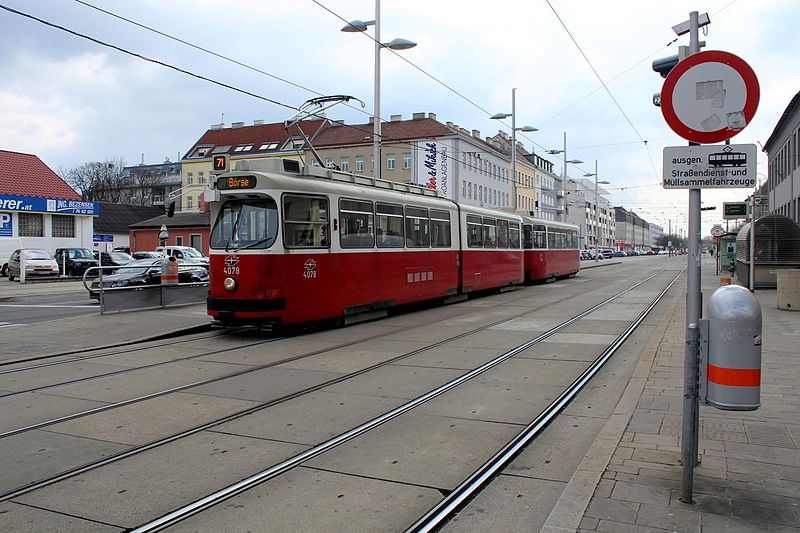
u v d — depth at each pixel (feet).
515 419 22.21
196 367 31.78
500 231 79.61
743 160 13.94
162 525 13.85
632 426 19.63
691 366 13.82
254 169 43.01
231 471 17.20
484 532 13.46
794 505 13.55
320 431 20.88
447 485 16.08
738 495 14.10
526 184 292.61
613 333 42.63
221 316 41.39
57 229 152.46
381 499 15.20
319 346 38.19
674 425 19.67
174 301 57.36
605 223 467.93
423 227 58.95
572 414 23.16
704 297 71.26
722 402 13.58
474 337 41.42
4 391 26.58
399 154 214.28
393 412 23.13
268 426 21.47
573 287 93.50
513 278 84.07
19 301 72.13
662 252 609.83
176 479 16.62
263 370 30.94
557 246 110.73
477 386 27.37
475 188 225.97
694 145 14.26
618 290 85.25
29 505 14.96
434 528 13.61
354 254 47.78
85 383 28.12
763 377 26.35
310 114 61.67
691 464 13.69
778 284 53.98
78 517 14.28
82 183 303.07
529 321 49.73
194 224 215.51
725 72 14.16
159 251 134.72
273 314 40.37
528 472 17.16
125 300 53.26
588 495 14.20
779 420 20.03
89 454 18.66
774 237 79.51
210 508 14.76
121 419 22.36
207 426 21.47
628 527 12.62
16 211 142.82
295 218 42.19
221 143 257.14
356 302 47.85
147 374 30.09
